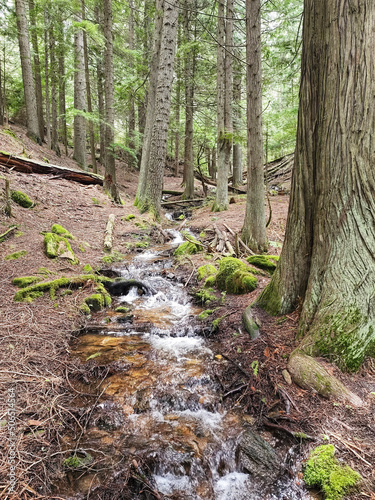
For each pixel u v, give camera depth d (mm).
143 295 6066
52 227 7168
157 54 11789
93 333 4375
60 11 13703
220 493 2236
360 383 2711
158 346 4094
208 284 5859
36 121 15984
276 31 8367
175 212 14023
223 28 10211
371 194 2947
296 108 12375
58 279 5270
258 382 3109
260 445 2508
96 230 8656
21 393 2846
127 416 2852
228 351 3779
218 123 11344
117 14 15711
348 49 2902
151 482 2281
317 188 3398
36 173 10836
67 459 2312
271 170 19469
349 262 3031
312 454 2260
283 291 3906
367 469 2062
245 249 7109
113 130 12047
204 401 3053
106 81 11742
